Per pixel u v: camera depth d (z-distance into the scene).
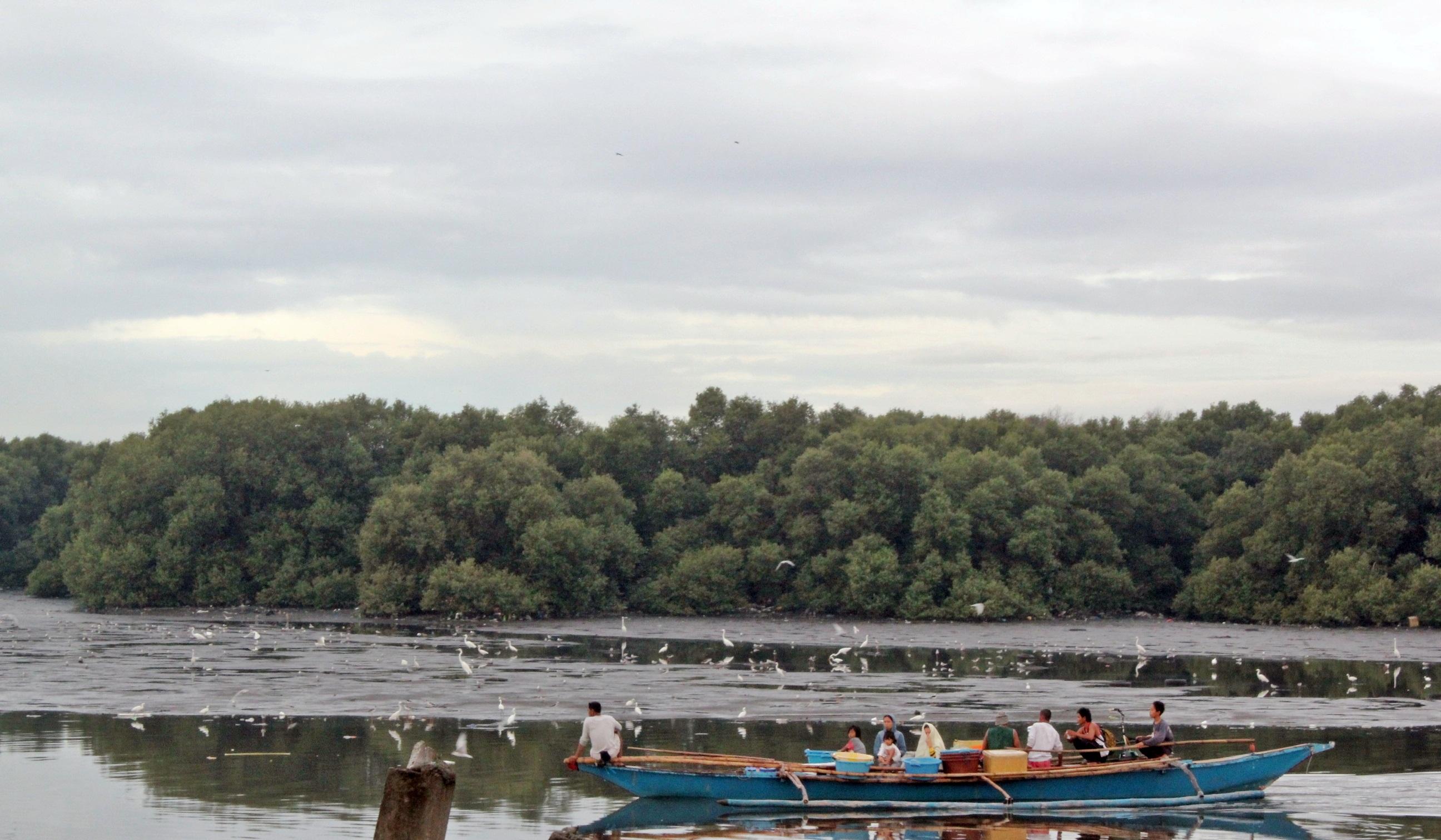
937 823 36.22
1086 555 130.88
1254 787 38.69
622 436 153.88
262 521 143.00
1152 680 71.69
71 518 163.88
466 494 131.12
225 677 70.81
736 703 60.69
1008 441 151.12
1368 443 119.88
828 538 134.25
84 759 44.44
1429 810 36.69
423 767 16.00
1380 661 83.88
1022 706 59.25
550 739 49.41
